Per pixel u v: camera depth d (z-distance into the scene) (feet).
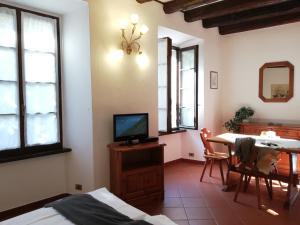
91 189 10.41
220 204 10.43
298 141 11.51
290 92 15.81
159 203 10.55
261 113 16.98
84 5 9.96
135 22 11.16
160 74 15.10
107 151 10.82
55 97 10.86
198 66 16.66
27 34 9.92
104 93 10.59
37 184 10.18
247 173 10.57
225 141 11.86
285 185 12.60
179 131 16.71
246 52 17.34
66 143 11.17
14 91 9.59
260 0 12.09
